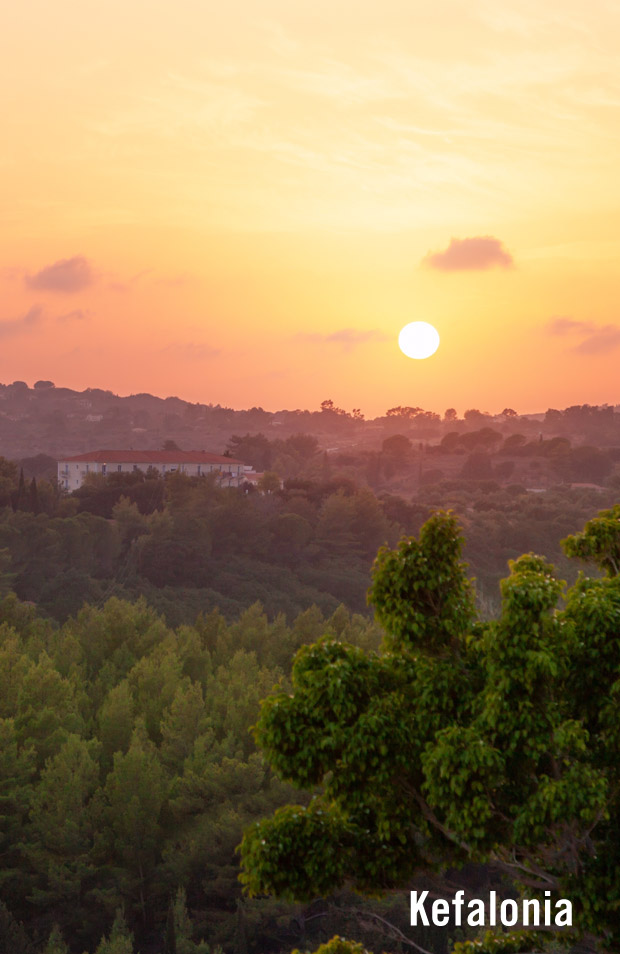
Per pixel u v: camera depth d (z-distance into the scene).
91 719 50.53
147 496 151.88
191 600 110.94
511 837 11.73
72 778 42.16
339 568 133.75
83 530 118.50
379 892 12.51
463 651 12.73
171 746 46.34
